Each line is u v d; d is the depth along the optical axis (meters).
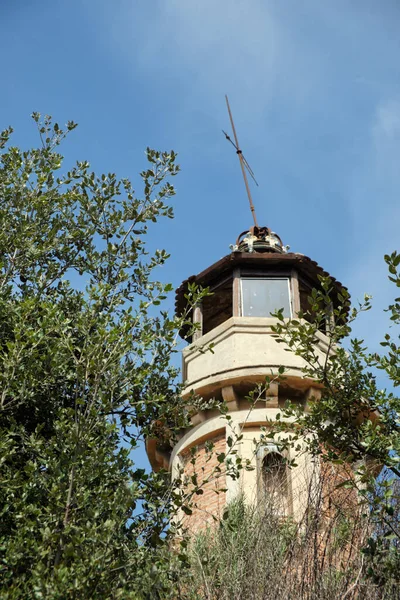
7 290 11.54
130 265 12.52
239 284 20.14
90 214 12.73
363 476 11.25
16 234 12.01
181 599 10.70
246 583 12.44
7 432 10.29
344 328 12.41
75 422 10.08
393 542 12.23
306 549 12.48
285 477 15.88
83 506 9.55
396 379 11.84
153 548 10.13
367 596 11.65
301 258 20.28
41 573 8.50
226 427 17.97
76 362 10.57
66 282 12.32
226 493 16.73
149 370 11.25
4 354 10.49
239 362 18.53
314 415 12.89
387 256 11.51
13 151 12.91
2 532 9.52
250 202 23.11
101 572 8.76
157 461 19.47
